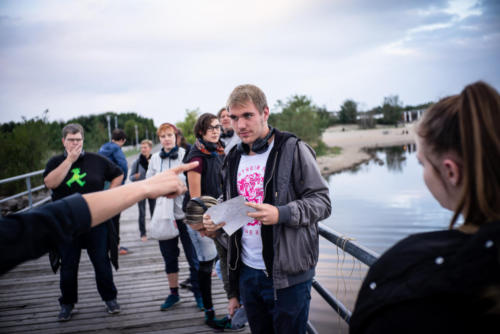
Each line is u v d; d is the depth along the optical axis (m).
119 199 0.72
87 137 24.56
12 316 3.29
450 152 0.59
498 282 0.45
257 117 1.67
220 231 1.93
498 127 0.53
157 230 3.18
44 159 12.49
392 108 88.94
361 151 41.28
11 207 9.44
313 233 1.63
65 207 0.65
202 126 2.70
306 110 35.84
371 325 0.57
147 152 5.51
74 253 3.17
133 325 3.05
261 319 1.81
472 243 0.49
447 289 0.48
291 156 1.65
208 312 2.94
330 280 4.89
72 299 3.19
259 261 1.74
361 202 14.31
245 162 1.79
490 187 0.52
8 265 0.56
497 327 0.45
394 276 0.56
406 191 16.41
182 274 4.27
